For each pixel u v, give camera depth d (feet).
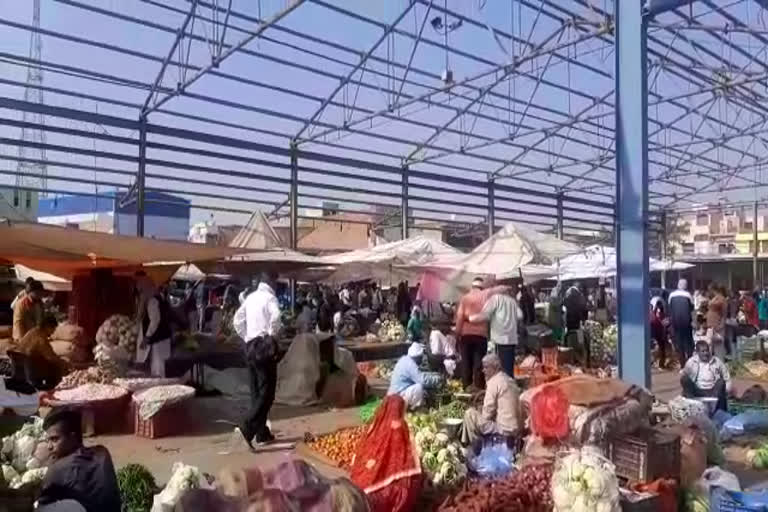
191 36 51.98
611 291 96.22
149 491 18.43
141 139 59.67
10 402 32.65
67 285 61.31
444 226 117.50
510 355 35.42
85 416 28.96
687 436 21.18
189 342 38.88
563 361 48.03
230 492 11.87
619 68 30.68
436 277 58.70
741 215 211.61
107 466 13.93
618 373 30.09
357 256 55.36
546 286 108.68
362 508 11.80
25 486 13.74
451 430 23.15
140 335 36.01
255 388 27.04
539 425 20.65
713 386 30.45
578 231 132.16
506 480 18.15
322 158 74.43
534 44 59.72
